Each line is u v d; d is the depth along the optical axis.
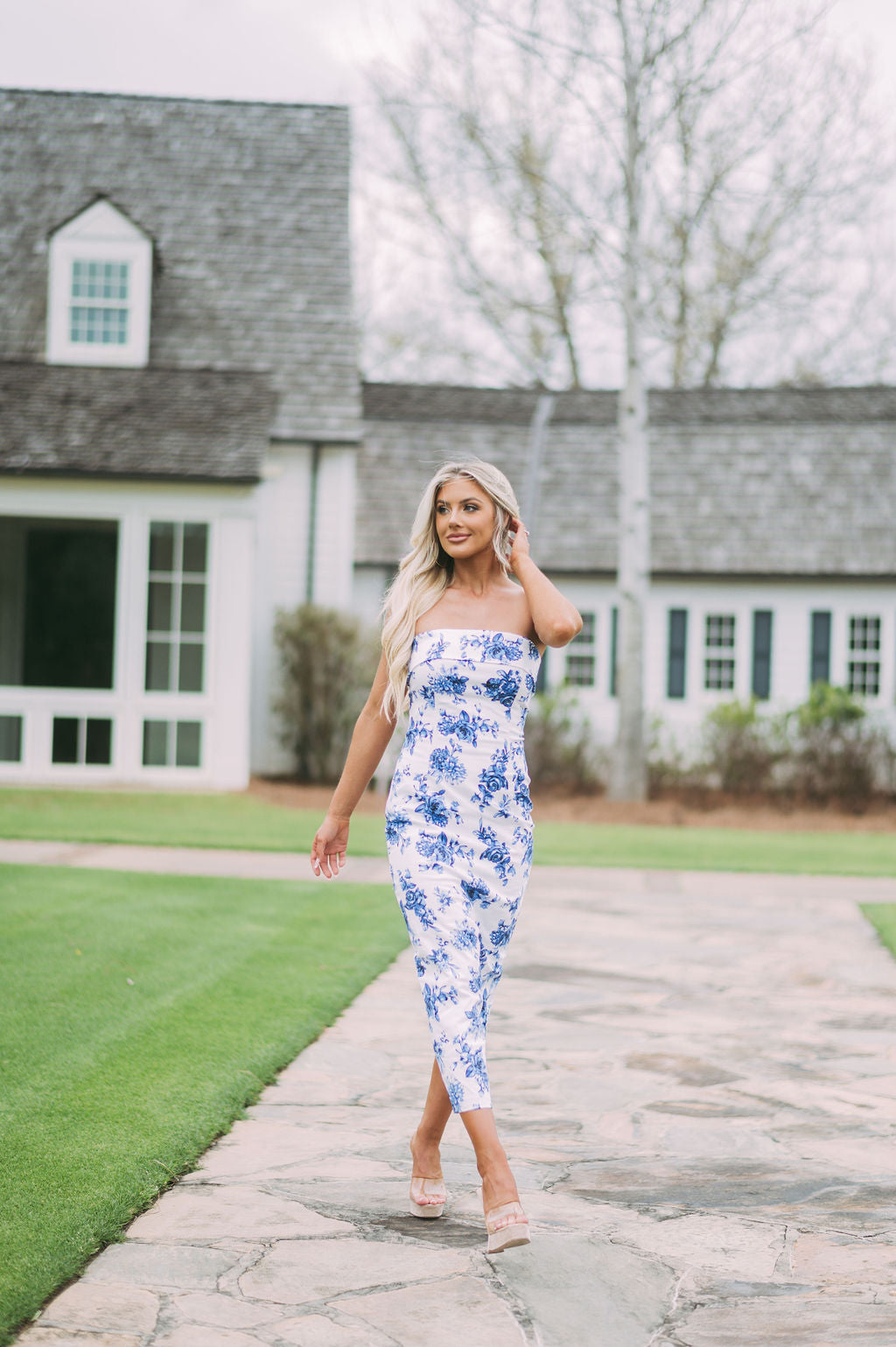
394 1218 3.31
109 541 17.81
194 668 14.70
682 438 20.27
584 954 6.99
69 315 17.27
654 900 8.88
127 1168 3.51
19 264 18.33
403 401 21.25
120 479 14.35
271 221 19.23
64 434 14.94
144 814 12.72
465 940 3.12
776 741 16.94
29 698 14.55
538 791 17.08
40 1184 3.36
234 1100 4.18
